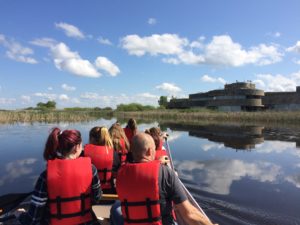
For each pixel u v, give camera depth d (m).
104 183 4.77
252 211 6.13
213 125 31.30
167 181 2.70
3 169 10.05
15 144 16.20
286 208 6.29
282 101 64.38
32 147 15.16
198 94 76.75
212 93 70.81
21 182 8.41
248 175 9.27
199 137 20.03
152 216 2.67
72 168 2.76
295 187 7.88
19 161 11.51
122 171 2.78
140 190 2.67
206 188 7.77
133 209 2.72
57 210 2.75
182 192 2.71
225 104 66.94
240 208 6.30
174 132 23.62
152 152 2.89
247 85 67.56
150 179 2.65
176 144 16.61
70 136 2.82
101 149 4.73
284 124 32.38
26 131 23.39
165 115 52.06
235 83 68.19
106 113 70.44
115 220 3.43
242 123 34.47
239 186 7.96
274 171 9.91
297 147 15.55
